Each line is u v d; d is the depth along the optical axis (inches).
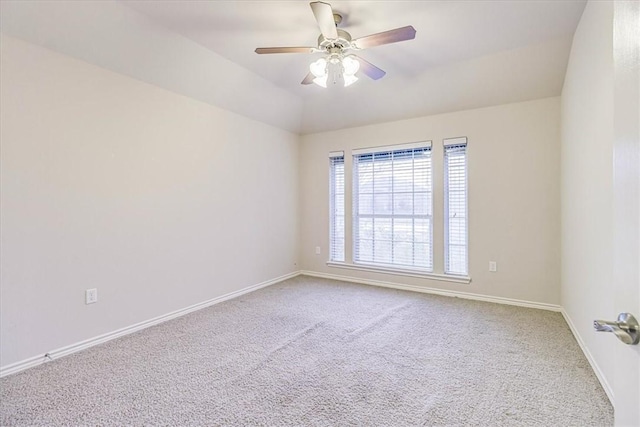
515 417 64.5
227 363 87.2
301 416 65.3
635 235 29.5
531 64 117.3
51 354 89.1
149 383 77.3
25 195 84.2
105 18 89.6
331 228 185.8
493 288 140.3
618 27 33.4
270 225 172.4
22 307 83.9
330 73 134.0
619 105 33.1
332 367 85.0
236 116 150.8
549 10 91.0
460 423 62.9
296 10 91.1
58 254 90.7
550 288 129.0
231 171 148.3
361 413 66.2
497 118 137.6
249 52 116.3
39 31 83.9
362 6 88.9
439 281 152.6
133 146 109.1
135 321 110.0
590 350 85.0
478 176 142.3
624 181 31.9
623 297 31.9
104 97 100.7
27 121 84.3
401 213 163.9
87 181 97.0
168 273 121.0
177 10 91.0
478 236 143.0
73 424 63.0
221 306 136.1
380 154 169.5
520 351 93.0
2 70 80.0
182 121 125.8
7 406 68.4
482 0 86.7
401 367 84.8
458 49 113.8
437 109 147.9
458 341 100.4
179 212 124.9
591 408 66.7
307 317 122.6
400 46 111.7
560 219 125.8
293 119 178.1
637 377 29.4
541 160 129.5
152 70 110.3
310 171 191.6
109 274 102.8
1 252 80.4
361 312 127.9
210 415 65.7
